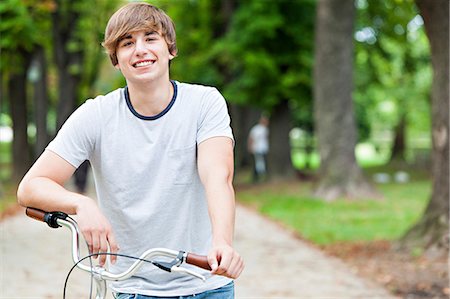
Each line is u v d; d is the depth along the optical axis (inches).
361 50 926.4
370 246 394.3
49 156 115.6
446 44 353.1
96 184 121.3
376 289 296.0
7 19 655.8
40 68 1039.6
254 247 410.0
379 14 875.4
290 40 797.9
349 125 697.6
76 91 1053.2
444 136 356.8
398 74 1240.2
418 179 936.3
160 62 114.3
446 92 355.3
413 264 345.1
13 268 330.6
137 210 117.9
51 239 426.6
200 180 118.6
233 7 896.9
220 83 920.3
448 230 354.9
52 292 280.4
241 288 295.6
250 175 976.9
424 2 351.9
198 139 117.1
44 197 110.2
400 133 1334.9
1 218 531.5
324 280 313.7
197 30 933.2
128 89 117.4
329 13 697.6
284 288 296.2
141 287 119.6
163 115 116.3
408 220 532.7
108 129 117.2
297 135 1839.3
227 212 107.1
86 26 986.7
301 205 635.5
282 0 781.9
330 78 698.8
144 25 113.1
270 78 805.9
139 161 116.9
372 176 978.1
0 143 2367.1
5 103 1317.7
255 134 918.4
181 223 117.9
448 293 288.4
